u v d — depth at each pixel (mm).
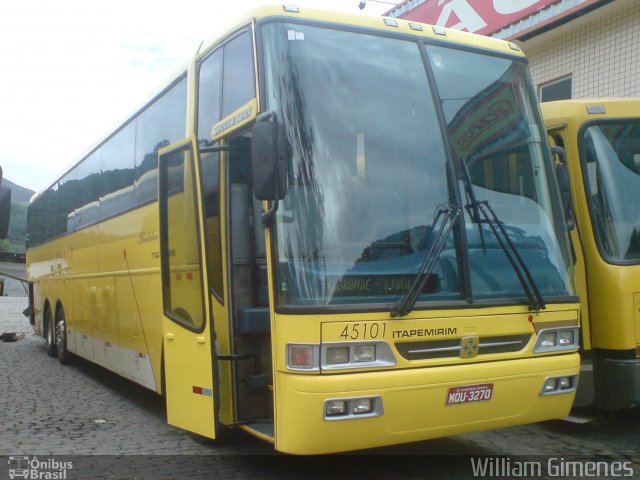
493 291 5273
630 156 6969
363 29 5551
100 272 9766
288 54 5207
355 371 4680
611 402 6559
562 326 5559
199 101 6570
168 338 6340
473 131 5652
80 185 11250
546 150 6055
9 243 49594
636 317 6531
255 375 5676
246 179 6016
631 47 10414
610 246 6656
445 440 6758
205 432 5574
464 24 13086
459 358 5031
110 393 9625
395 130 5352
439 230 5172
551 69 12023
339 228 4953
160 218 6551
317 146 5066
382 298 4883
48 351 13734
